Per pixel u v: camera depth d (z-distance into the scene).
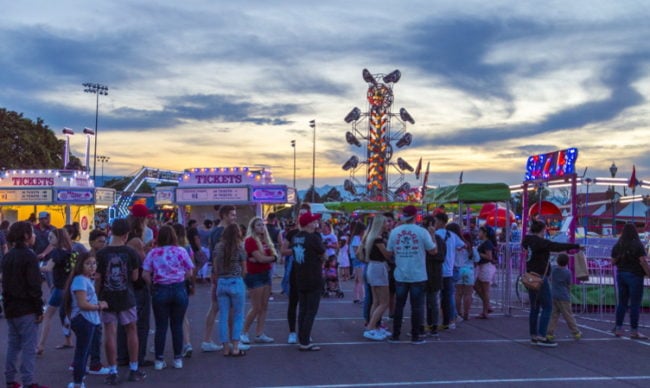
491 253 11.91
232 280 8.51
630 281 9.99
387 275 9.86
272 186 26.89
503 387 7.04
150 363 7.99
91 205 32.84
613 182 20.86
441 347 9.27
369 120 41.44
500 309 13.09
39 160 51.50
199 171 27.52
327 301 14.66
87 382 7.22
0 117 49.59
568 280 9.72
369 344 9.48
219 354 8.72
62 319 9.04
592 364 8.20
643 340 9.87
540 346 9.31
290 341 9.47
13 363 6.72
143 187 55.66
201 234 17.61
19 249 6.68
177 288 7.73
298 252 8.97
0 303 11.79
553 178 13.66
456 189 13.25
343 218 41.22
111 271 7.03
